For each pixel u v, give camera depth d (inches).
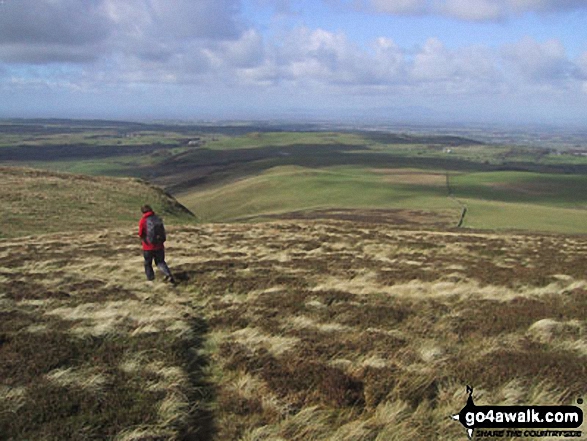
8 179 2230.6
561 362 342.0
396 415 281.1
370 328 449.1
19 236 1413.6
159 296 594.6
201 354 393.4
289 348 391.5
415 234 1354.6
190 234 1315.2
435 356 368.2
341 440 259.4
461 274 716.0
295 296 567.8
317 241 1154.0
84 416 271.0
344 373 339.6
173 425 271.1
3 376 316.5
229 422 281.4
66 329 425.4
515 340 399.9
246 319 480.7
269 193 5639.8
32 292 578.6
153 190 2628.0
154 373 334.0
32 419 263.7
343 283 655.8
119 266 798.5
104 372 330.0
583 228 2938.0
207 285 651.5
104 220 1764.3
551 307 501.0
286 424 275.3
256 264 814.5
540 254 978.1
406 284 655.1
